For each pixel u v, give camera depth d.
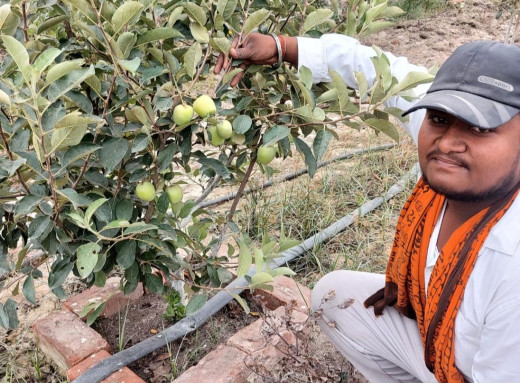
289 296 2.81
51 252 1.95
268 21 2.47
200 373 2.30
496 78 1.36
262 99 2.20
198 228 2.42
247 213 3.74
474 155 1.35
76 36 2.08
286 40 2.07
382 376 2.29
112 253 2.15
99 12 1.64
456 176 1.39
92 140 1.96
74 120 1.52
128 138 2.12
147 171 1.96
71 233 2.04
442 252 1.59
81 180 2.12
